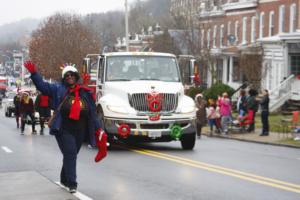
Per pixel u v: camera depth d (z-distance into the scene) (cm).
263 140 2448
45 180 1211
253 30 5356
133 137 1919
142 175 1341
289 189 1145
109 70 2022
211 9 6156
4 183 1174
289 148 2156
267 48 4575
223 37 5884
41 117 2755
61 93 1049
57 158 1700
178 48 6109
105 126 1917
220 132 2872
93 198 1062
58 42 7544
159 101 1895
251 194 1095
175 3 6969
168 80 2023
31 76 1038
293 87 4050
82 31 7662
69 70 1059
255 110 2864
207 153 1848
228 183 1222
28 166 1513
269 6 5075
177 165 1519
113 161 1605
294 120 2502
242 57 4650
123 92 1920
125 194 1103
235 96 4178
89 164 1538
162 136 1909
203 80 5462
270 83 4541
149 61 2045
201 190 1141
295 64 4262
